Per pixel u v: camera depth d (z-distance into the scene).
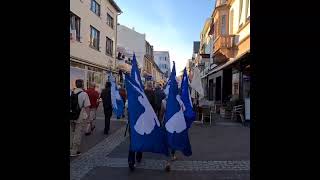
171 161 8.51
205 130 15.55
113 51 38.81
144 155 9.53
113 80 19.88
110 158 9.05
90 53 29.47
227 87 27.89
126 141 11.94
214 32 32.09
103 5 33.88
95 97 13.48
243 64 19.75
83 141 11.91
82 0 26.83
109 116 13.85
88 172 7.57
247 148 10.69
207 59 43.31
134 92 7.20
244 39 21.56
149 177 7.20
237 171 7.70
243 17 22.36
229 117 21.38
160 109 10.68
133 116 7.18
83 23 27.31
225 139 12.64
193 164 8.41
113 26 38.62
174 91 7.80
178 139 7.75
